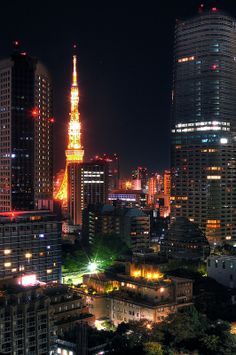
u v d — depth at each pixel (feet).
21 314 632.79
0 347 611.88
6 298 636.48
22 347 631.97
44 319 655.35
